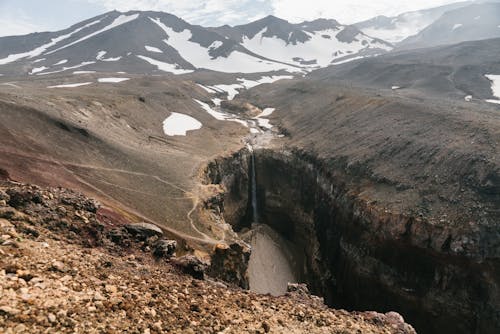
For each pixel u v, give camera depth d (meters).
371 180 48.16
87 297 11.05
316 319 15.72
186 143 69.94
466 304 34.25
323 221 54.56
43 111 46.53
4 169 25.00
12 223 14.11
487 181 37.59
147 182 46.25
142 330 10.70
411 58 171.50
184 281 16.33
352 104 79.31
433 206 38.78
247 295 16.81
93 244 16.81
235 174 66.19
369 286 42.28
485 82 114.31
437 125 52.75
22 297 9.58
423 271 37.56
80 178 36.75
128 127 67.06
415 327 37.47
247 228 64.00
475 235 34.34
